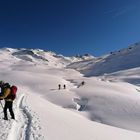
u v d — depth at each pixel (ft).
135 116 167.12
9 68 494.59
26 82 293.64
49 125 50.96
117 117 167.22
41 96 217.36
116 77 517.55
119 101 195.00
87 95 211.00
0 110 62.34
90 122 82.58
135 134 82.89
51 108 99.09
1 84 49.52
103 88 257.55
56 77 330.34
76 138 44.60
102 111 177.47
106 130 68.64
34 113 64.18
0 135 39.09
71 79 325.62
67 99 204.03
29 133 42.24
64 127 51.96
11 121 49.08
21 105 83.20
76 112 177.27
